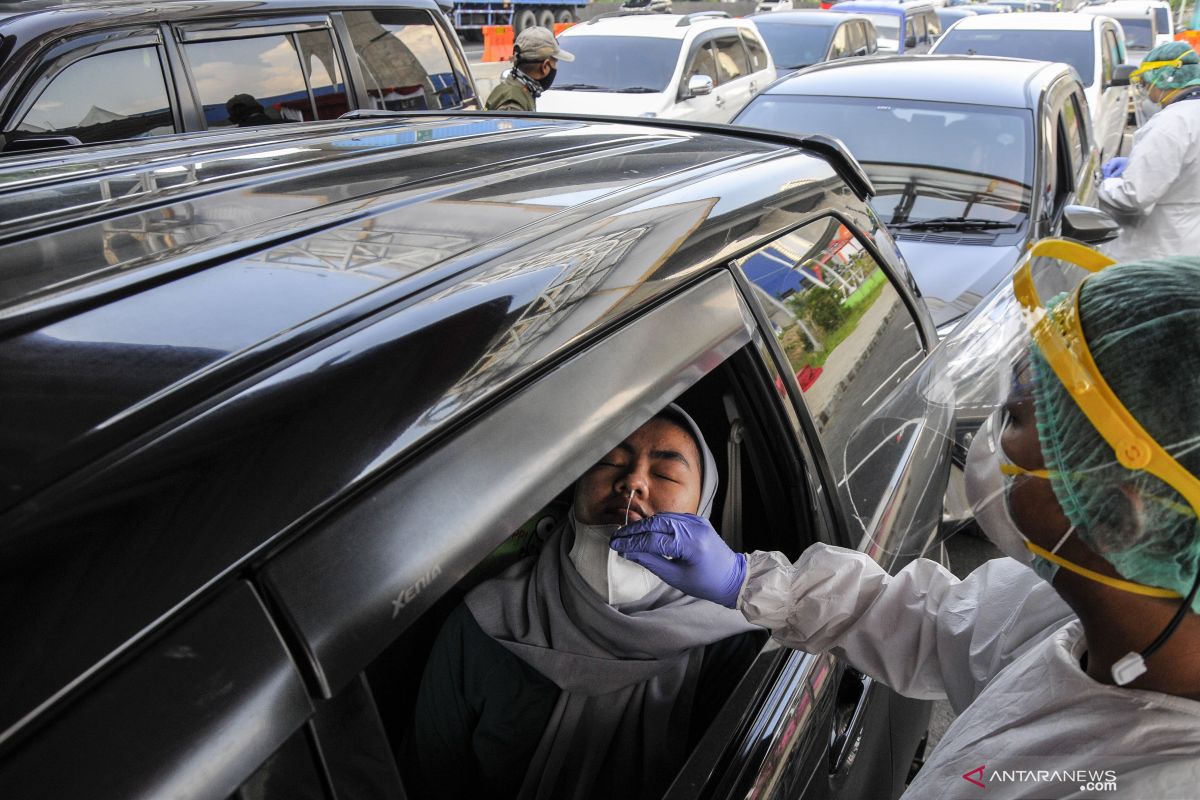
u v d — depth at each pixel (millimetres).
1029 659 872
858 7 14273
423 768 1423
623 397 1035
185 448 700
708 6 19938
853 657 1260
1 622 588
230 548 681
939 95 4766
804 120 4805
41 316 811
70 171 1279
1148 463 699
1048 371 782
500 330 937
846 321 1715
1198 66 4621
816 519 1492
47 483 649
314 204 1144
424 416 830
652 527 1257
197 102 4012
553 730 1342
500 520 859
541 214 1186
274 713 676
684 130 1984
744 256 1396
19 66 3418
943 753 880
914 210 4234
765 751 1243
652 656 1343
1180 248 4676
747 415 1438
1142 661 738
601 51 8352
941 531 1313
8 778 562
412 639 1468
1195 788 705
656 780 1336
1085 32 8773
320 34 4543
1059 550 797
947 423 1034
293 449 741
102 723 598
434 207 1167
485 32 15648
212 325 829
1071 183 4824
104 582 627
